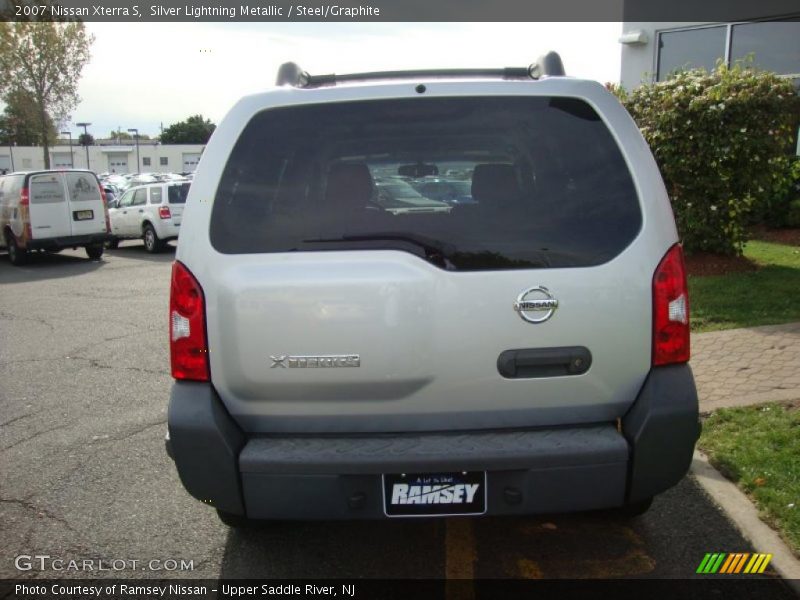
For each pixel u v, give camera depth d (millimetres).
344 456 2535
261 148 2758
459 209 2660
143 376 6359
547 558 3219
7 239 15484
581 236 2598
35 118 31328
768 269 8375
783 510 3385
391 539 3434
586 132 2725
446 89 2768
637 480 2582
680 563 3127
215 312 2611
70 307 10039
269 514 2615
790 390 4871
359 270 2561
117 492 4000
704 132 7953
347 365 2576
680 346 2625
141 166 87125
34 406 5574
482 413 2631
